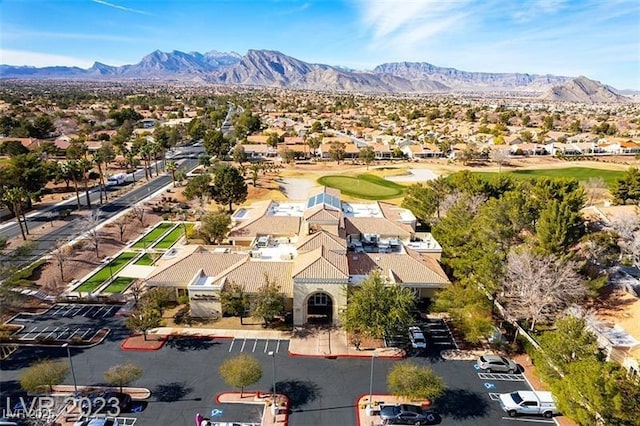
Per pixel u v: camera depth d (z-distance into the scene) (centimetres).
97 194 9994
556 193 6544
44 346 4278
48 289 5450
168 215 8581
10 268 4850
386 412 3347
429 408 3509
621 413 2742
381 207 7306
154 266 5644
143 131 18450
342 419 3366
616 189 8694
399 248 5953
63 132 18038
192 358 4100
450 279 5697
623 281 5250
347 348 4291
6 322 4703
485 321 4262
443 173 12825
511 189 7706
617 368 2983
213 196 8556
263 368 3962
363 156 14000
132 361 4047
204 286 4706
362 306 4112
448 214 6344
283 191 10412
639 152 16150
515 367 3988
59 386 3697
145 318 4231
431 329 4675
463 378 3891
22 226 7306
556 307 4669
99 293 5362
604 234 5709
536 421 3406
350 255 5309
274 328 4606
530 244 5269
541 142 17450
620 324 4516
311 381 3806
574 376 3023
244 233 6162
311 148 15538
